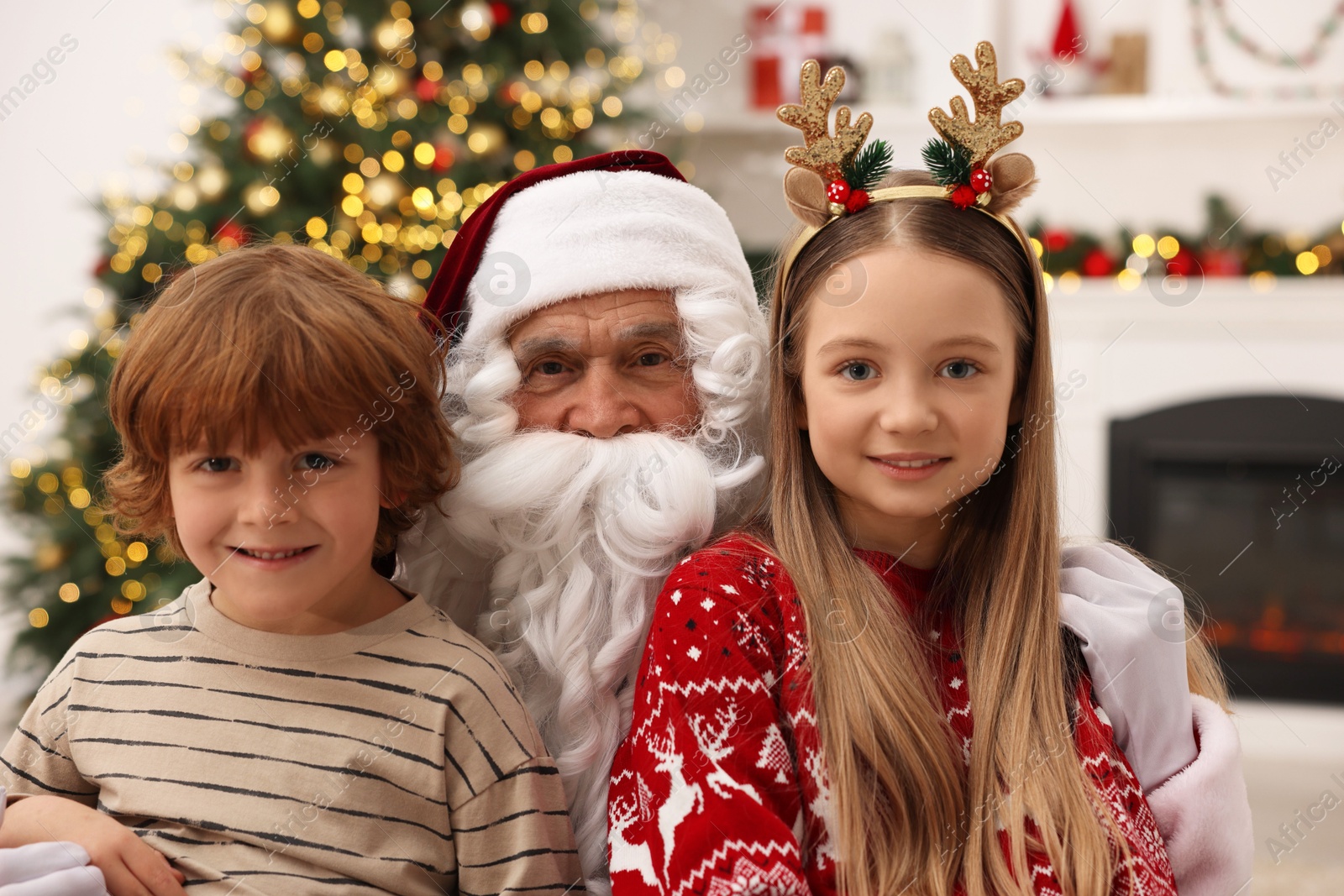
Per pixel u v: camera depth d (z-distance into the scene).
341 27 2.31
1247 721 2.75
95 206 2.39
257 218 2.21
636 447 0.86
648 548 0.85
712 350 0.90
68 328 2.96
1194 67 3.03
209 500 0.71
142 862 0.71
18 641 2.29
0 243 2.91
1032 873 0.71
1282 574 2.85
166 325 0.73
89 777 0.77
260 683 0.76
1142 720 0.78
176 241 2.18
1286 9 2.96
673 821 0.68
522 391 0.90
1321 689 2.78
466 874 0.75
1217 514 2.88
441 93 2.32
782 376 0.81
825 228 0.79
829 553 0.78
